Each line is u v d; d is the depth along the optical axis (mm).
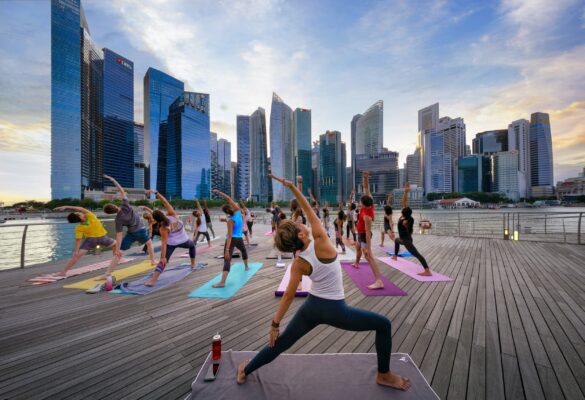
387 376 2061
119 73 165000
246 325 3340
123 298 4352
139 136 194500
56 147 125188
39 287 4996
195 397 1984
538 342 2826
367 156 169375
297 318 1944
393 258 7102
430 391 2010
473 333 3035
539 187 184500
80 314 3703
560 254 7602
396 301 4074
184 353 2703
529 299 4121
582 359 2504
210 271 6117
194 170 155125
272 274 5801
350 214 10766
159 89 164500
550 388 2102
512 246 9078
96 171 149375
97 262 7270
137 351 2748
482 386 2133
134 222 5730
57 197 124250
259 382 2143
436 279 5207
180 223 5824
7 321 3488
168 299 4289
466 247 8961
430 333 3043
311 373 2248
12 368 2455
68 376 2338
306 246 1851
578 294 4328
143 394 2098
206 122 163750
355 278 5344
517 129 193500
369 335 3006
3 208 111500
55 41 125125
